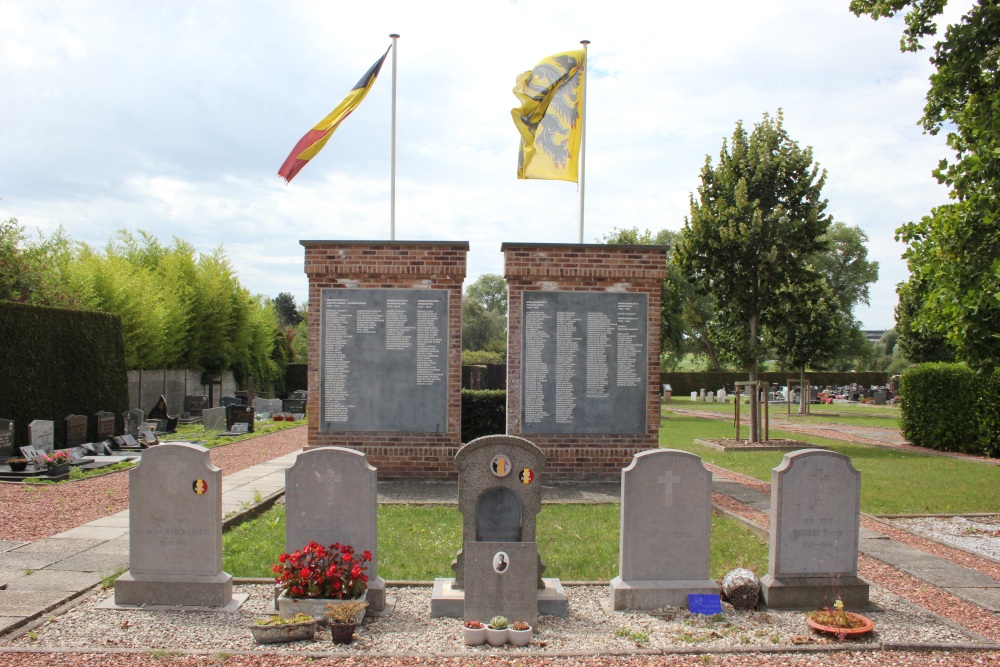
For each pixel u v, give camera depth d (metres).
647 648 6.16
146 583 7.21
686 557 7.40
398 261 14.20
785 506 7.35
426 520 11.02
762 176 21.88
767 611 7.22
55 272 26.27
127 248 35.62
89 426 21.03
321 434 14.22
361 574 7.09
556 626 6.80
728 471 16.59
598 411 14.27
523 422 14.20
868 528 10.84
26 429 18.16
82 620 6.80
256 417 31.16
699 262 22.45
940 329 12.48
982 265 11.45
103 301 27.58
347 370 14.20
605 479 14.27
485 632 6.34
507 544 6.79
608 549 9.46
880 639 6.43
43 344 19.03
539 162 15.63
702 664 5.82
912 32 12.76
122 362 23.34
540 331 14.20
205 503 7.26
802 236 21.58
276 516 11.39
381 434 14.22
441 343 14.23
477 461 7.43
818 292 23.12
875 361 84.38
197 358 34.81
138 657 5.84
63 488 13.64
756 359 22.48
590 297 14.25
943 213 11.77
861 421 33.75
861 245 65.69
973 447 20.41
